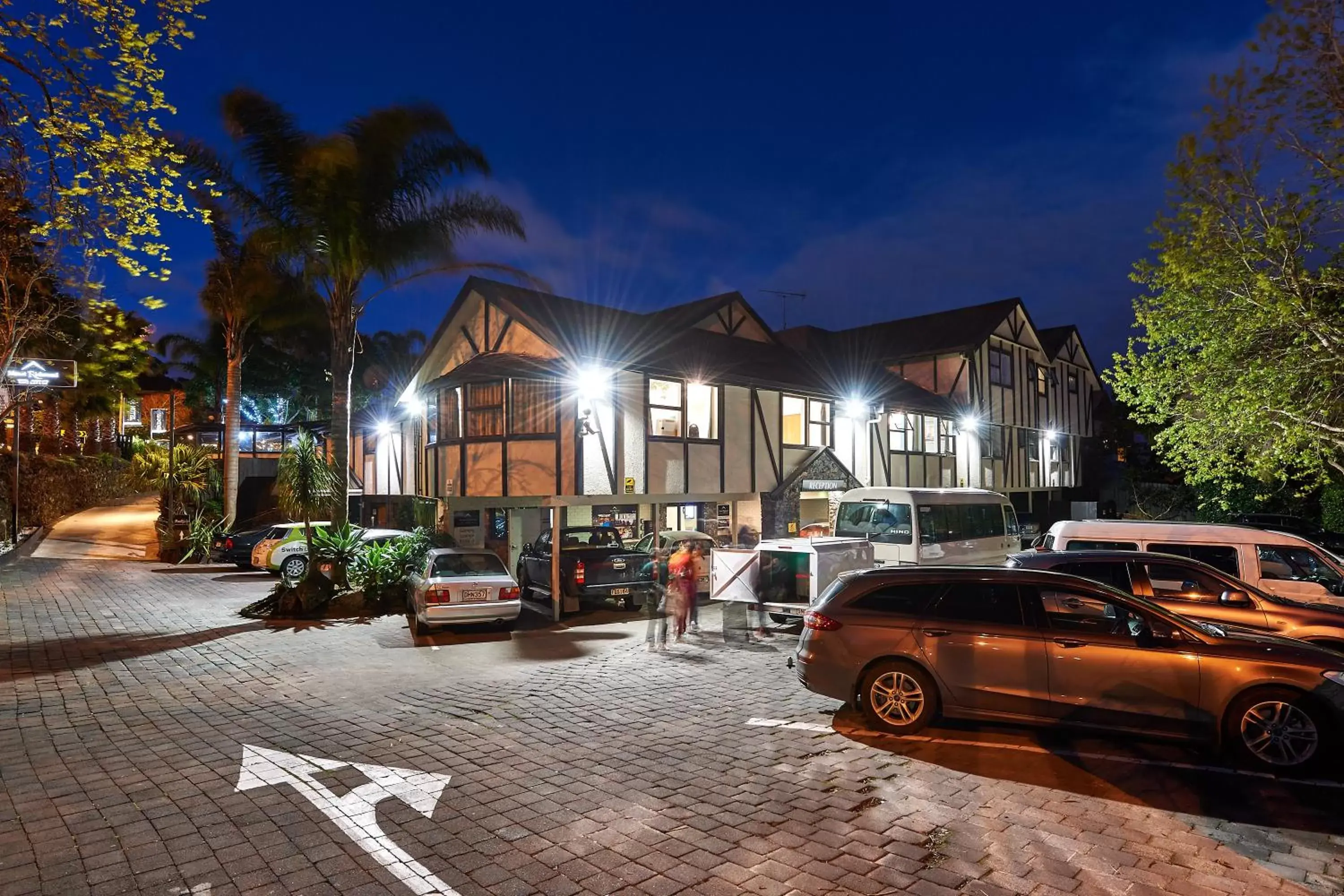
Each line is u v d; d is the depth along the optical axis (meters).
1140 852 4.86
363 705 8.46
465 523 20.53
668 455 19.19
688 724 7.77
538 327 18.66
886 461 26.66
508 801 5.70
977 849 4.91
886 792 5.89
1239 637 6.76
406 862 4.71
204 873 4.53
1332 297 12.34
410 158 16.59
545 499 15.69
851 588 7.88
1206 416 13.75
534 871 4.61
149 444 31.58
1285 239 11.62
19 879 4.42
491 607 12.60
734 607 15.50
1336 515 23.09
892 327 35.81
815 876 4.55
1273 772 6.25
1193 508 33.78
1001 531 19.20
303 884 4.42
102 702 8.41
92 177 8.27
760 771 6.38
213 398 40.28
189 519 26.50
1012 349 34.56
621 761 6.61
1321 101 10.54
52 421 34.81
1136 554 9.68
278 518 30.25
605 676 9.98
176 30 8.03
